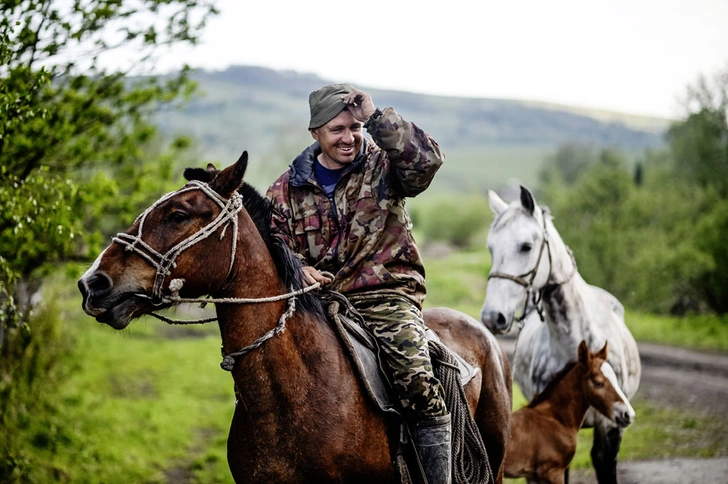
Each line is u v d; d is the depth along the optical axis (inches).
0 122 198.4
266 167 1818.4
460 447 148.5
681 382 506.9
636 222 971.3
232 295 127.1
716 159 1136.2
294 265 131.9
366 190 141.5
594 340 236.7
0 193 208.1
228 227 125.1
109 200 313.4
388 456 135.6
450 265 1322.6
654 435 369.7
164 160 350.9
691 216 997.8
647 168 1408.7
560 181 2128.4
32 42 228.8
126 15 255.9
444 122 6727.4
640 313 883.4
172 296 120.4
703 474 298.7
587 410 232.4
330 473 126.9
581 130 6653.5
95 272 116.5
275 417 126.6
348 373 132.9
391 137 131.5
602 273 917.2
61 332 415.8
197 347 687.7
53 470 316.5
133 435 394.0
